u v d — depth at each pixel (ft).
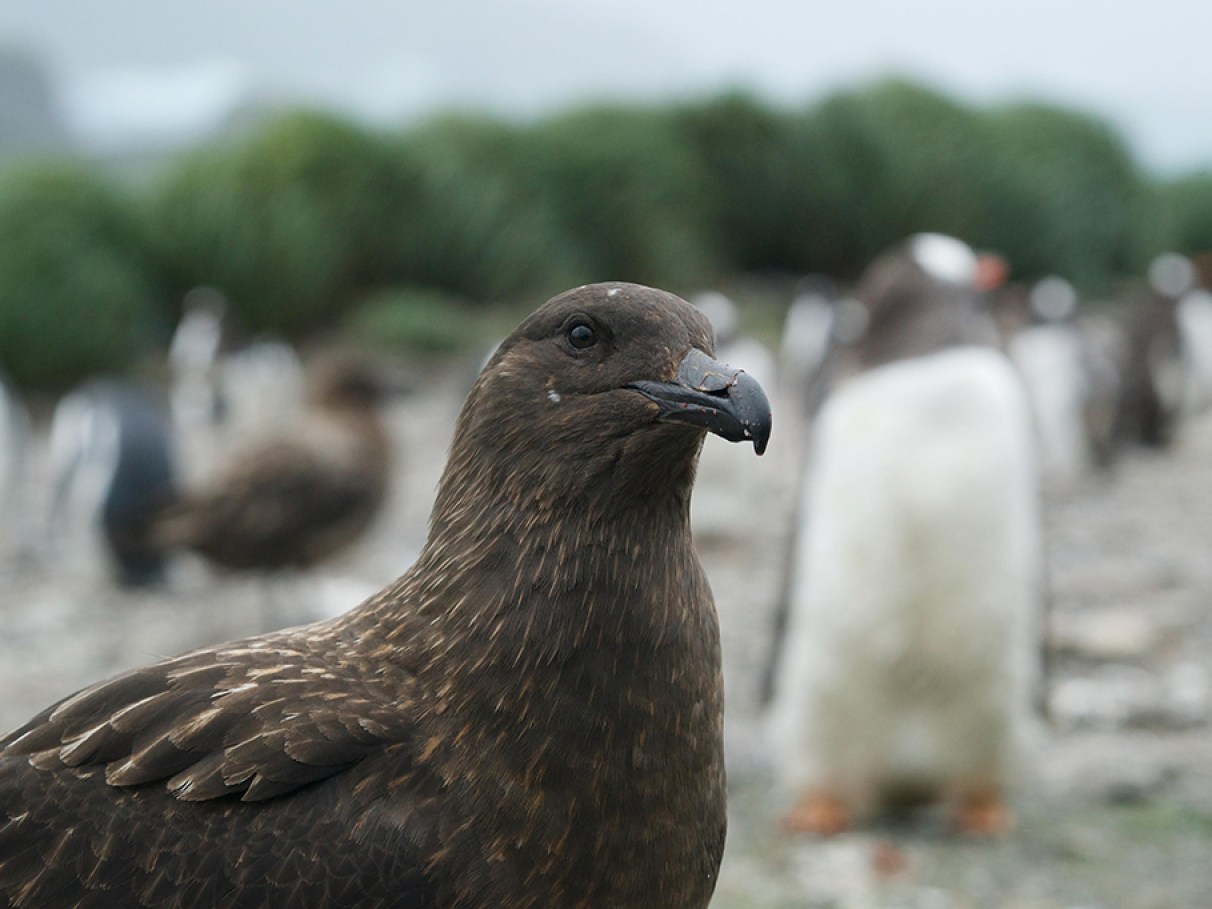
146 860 10.68
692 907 11.83
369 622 12.30
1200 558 55.21
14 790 11.06
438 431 89.66
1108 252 154.10
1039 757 31.12
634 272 127.65
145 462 49.67
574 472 11.71
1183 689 36.06
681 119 135.95
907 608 25.84
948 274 27.02
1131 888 24.56
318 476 41.42
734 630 43.47
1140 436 88.53
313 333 119.34
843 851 26.27
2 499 57.16
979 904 23.95
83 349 103.71
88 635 43.88
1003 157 145.48
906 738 26.63
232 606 46.29
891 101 142.41
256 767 10.88
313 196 118.62
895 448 25.55
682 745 11.52
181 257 114.32
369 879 10.79
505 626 11.48
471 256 122.62
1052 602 46.42
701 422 11.51
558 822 11.10
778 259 140.05
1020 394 26.55
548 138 128.06
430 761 11.19
